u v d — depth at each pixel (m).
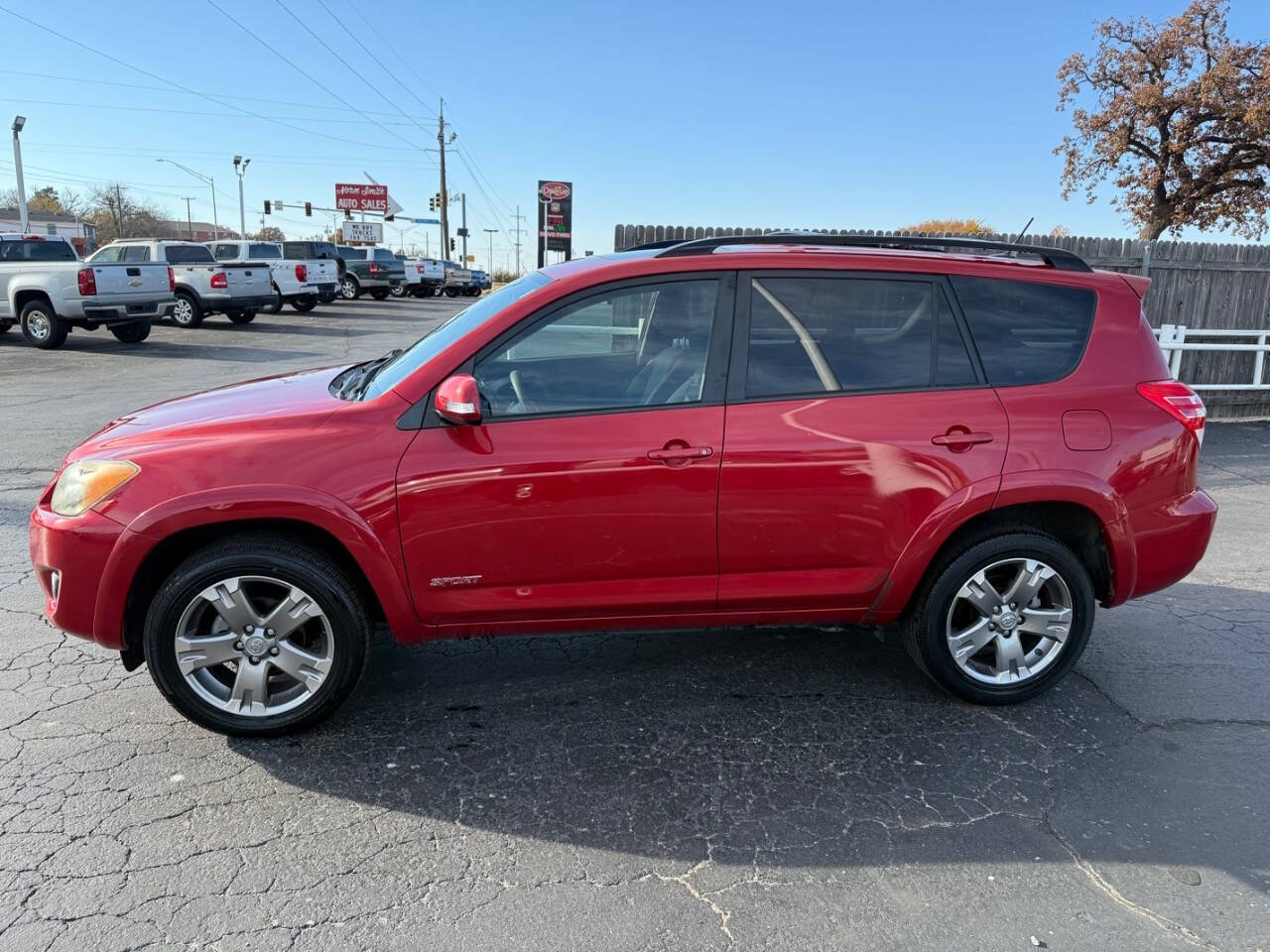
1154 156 29.05
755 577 3.54
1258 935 2.51
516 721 3.63
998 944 2.46
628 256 3.65
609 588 3.46
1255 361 10.54
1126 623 4.75
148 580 3.31
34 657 4.09
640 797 3.12
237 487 3.15
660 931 2.48
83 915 2.48
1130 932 2.52
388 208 72.56
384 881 2.67
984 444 3.52
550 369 3.41
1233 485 7.75
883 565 3.56
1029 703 3.86
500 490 3.28
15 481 7.04
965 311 3.62
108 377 12.75
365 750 3.39
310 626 3.48
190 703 3.33
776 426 3.41
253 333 19.59
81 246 52.72
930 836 2.94
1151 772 3.35
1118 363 3.71
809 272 3.53
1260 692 3.98
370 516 3.22
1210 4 26.61
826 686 3.98
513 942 2.43
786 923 2.53
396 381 3.43
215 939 2.41
